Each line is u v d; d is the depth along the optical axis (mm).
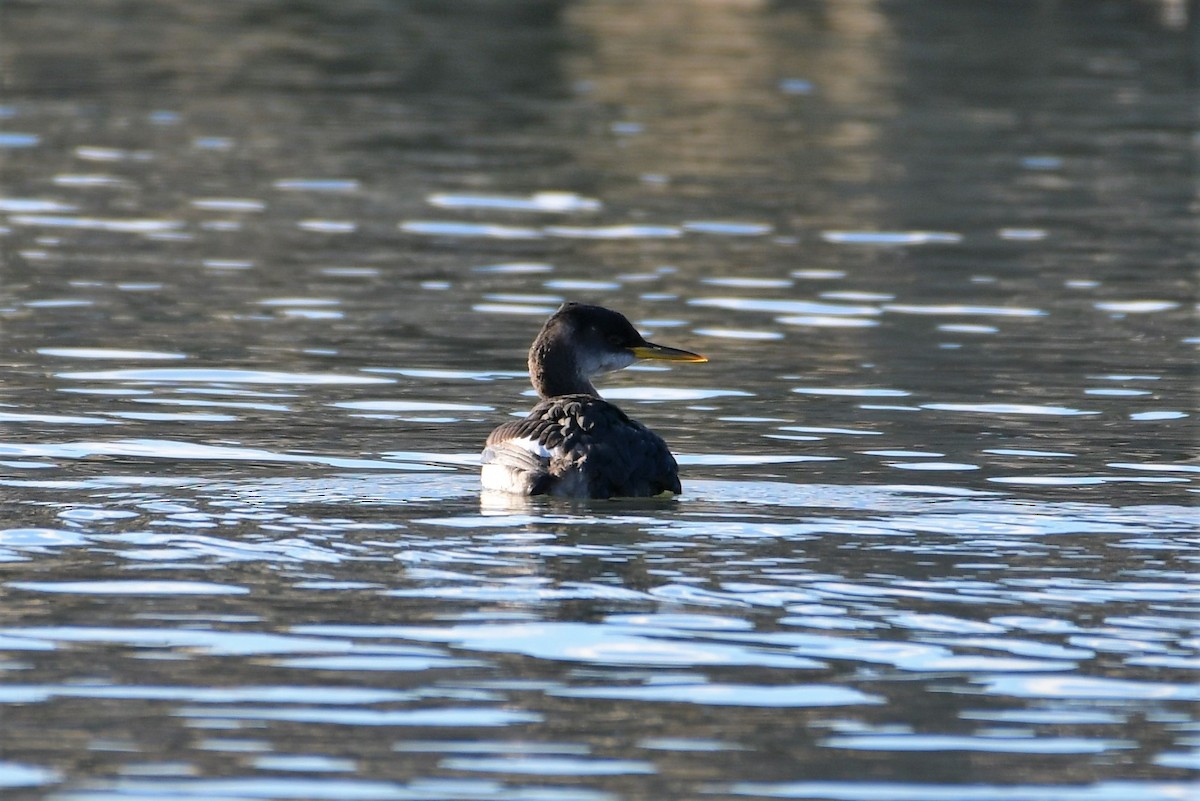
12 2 49656
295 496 12852
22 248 23031
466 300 20906
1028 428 15562
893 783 8242
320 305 20453
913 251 24047
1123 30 48281
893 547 11555
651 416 16047
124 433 15031
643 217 26078
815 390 17031
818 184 28891
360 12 49469
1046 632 9961
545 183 28469
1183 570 11094
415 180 28453
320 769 8289
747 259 23391
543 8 50375
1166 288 21953
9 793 8000
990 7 51156
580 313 14812
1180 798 8125
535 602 10352
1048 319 20250
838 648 9719
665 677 9344
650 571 10953
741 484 13430
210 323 19453
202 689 9133
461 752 8492
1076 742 8656
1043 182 29266
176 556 11188
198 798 8000
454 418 15961
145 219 25094
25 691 9078
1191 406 16438
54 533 11672
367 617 10125
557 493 12727
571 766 8367
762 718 8883
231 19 47844
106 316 19625
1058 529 12086
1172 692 9188
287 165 29438
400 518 12172
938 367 17969
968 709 9000
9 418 15430
